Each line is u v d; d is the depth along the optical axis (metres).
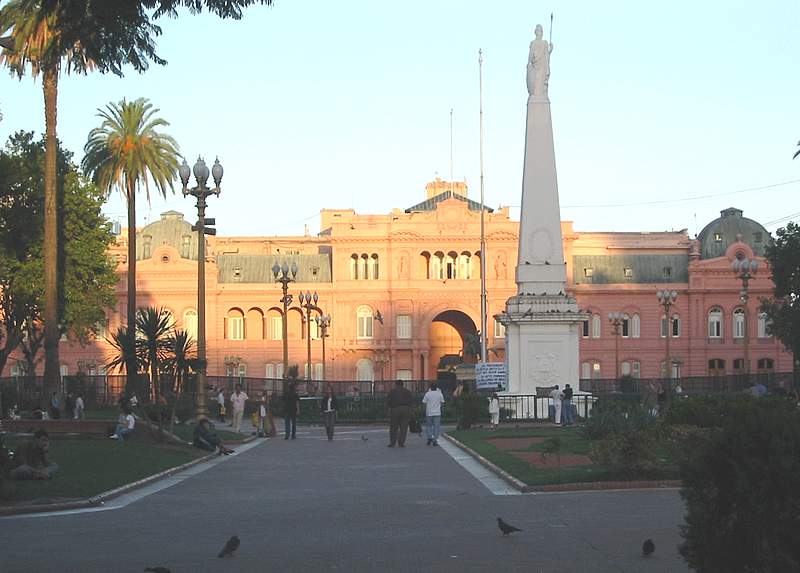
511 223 147.25
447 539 20.00
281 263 152.38
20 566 17.80
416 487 29.34
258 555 18.61
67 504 25.30
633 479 28.05
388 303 148.12
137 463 35.06
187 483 31.58
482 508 24.36
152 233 154.00
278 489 29.58
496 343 146.75
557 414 57.84
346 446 48.53
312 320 150.00
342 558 18.20
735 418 13.61
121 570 17.39
